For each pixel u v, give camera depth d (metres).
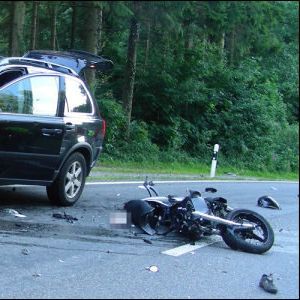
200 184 13.76
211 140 23.14
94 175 12.99
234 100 21.59
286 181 19.25
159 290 4.94
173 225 7.06
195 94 21.09
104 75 20.56
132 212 7.27
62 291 4.71
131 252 6.20
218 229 6.78
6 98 7.11
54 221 7.26
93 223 7.37
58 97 7.77
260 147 23.70
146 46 6.01
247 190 13.52
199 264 5.93
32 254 5.76
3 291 4.60
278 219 9.26
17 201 8.28
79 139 8.06
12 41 8.70
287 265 6.10
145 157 19.38
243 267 5.94
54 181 7.94
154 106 21.47
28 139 7.26
